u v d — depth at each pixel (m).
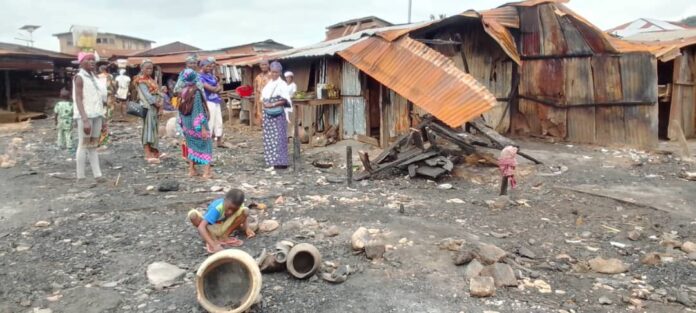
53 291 4.18
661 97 13.19
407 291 4.23
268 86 9.21
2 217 6.13
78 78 7.63
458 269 4.66
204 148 8.27
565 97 11.80
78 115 7.68
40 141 13.47
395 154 8.89
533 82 12.38
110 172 8.91
